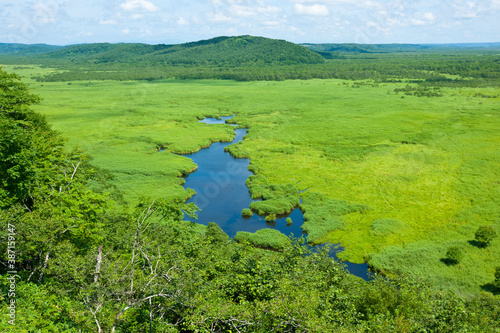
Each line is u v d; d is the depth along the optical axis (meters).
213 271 23.89
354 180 71.75
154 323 19.03
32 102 42.12
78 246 24.22
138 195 62.50
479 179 69.38
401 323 19.16
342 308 21.38
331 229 53.34
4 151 26.47
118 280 18.50
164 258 22.02
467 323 20.22
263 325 17.98
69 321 18.17
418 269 42.47
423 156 84.62
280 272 23.42
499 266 40.06
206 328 18.47
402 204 60.75
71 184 28.94
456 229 51.66
